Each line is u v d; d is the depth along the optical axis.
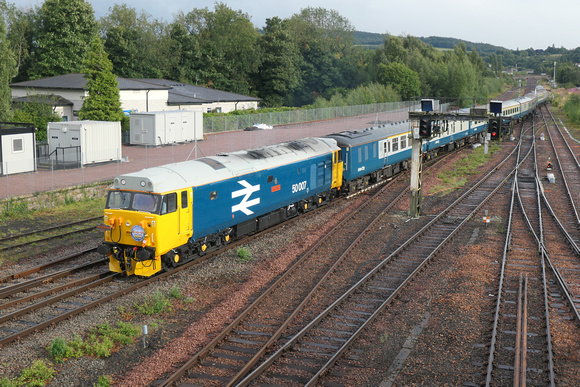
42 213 27.27
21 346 13.00
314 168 26.59
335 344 13.40
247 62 95.00
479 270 18.66
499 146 55.44
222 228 20.42
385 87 98.94
